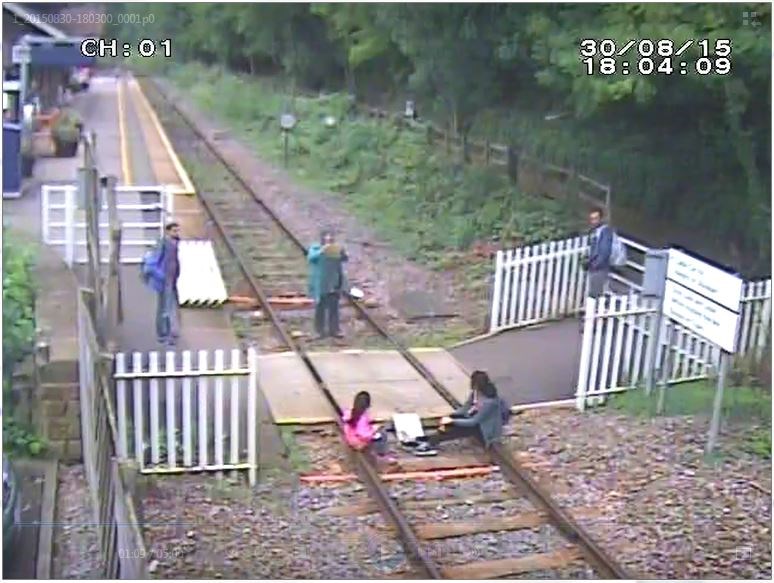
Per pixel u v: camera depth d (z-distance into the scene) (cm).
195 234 2366
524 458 1233
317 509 1102
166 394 1212
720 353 1422
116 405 1142
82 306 1242
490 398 1266
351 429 1228
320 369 1498
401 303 1900
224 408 1316
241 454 1202
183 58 6153
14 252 1436
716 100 1834
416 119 3334
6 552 974
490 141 2714
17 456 1175
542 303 1805
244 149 3653
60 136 2950
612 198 2255
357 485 1160
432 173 2769
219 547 1012
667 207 2172
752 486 1156
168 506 1091
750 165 1797
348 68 3769
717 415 1230
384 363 1545
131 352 1499
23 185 2389
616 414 1372
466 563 997
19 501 1048
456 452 1261
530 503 1128
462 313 1855
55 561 989
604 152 2256
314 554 1008
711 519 1084
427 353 1605
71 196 1778
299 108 3906
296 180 3073
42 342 1287
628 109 2041
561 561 1007
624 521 1084
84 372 1167
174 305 1557
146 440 1223
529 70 2345
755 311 1534
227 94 4769
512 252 1866
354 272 2120
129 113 4603
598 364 1510
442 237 2323
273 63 4788
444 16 2205
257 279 2005
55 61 3266
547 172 2486
